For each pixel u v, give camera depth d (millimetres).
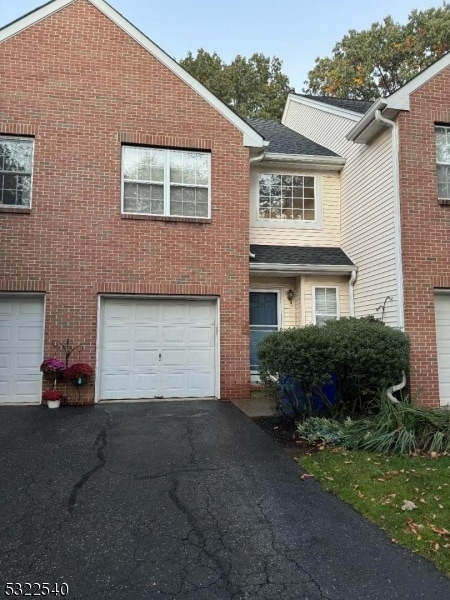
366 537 3734
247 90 29891
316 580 3113
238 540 3662
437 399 8578
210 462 5539
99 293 9062
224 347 9531
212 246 9672
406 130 8984
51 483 4789
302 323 10789
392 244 9148
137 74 9625
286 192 11695
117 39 9602
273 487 4785
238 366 9562
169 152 9758
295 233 11594
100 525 3883
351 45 26688
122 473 5117
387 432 6191
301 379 6922
